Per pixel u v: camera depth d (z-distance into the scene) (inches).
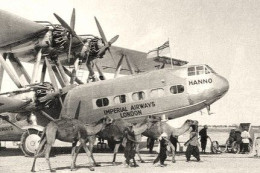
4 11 674.8
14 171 439.5
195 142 533.6
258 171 430.0
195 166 479.5
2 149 928.9
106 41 828.6
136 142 516.1
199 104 670.5
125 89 706.2
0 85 819.4
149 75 701.3
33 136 658.2
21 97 680.4
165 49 783.1
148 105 686.5
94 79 832.9
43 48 756.0
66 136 440.5
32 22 722.8
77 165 504.7
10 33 740.0
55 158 626.5
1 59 743.1
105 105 717.9
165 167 467.2
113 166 483.8
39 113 786.2
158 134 538.6
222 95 679.1
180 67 692.1
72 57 856.9
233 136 743.7
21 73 794.2
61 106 774.5
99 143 850.1
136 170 435.8
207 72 671.1
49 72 695.7
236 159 588.1
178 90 671.8
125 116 703.7
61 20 741.9
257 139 658.2
